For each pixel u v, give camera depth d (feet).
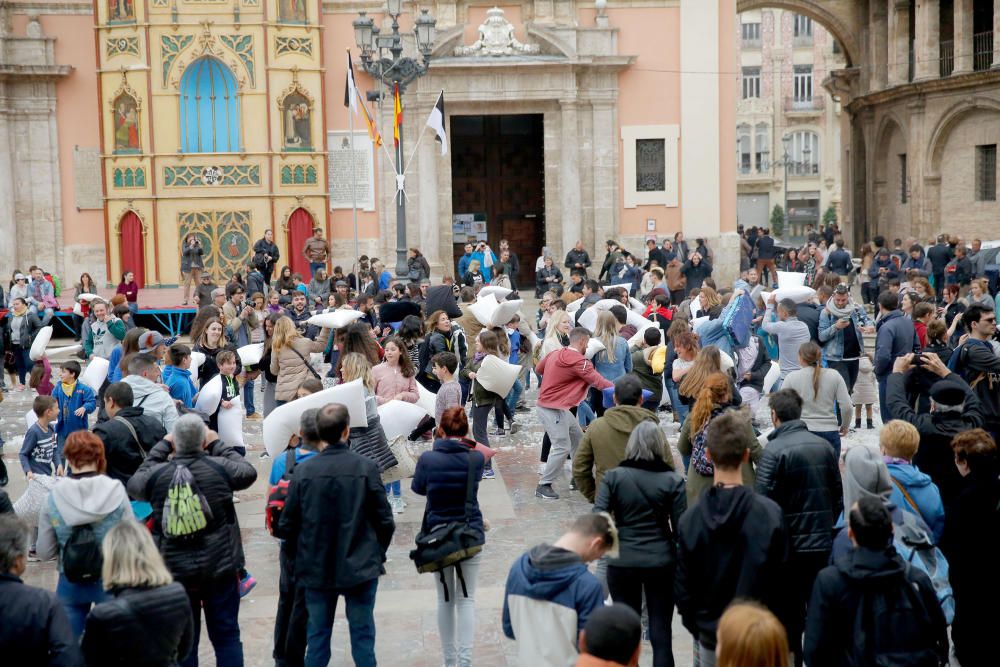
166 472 24.45
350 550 24.11
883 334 42.37
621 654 16.29
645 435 24.41
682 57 104.78
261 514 40.50
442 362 39.17
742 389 45.75
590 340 45.42
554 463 41.16
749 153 223.51
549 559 20.18
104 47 98.73
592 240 106.01
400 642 28.99
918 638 19.25
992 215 119.34
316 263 93.76
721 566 21.62
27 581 34.24
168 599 19.34
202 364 41.65
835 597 19.45
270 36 98.48
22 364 69.15
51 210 103.14
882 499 21.56
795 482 24.72
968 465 24.17
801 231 222.69
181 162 98.68
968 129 122.21
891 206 138.51
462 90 102.42
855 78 146.82
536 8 102.78
